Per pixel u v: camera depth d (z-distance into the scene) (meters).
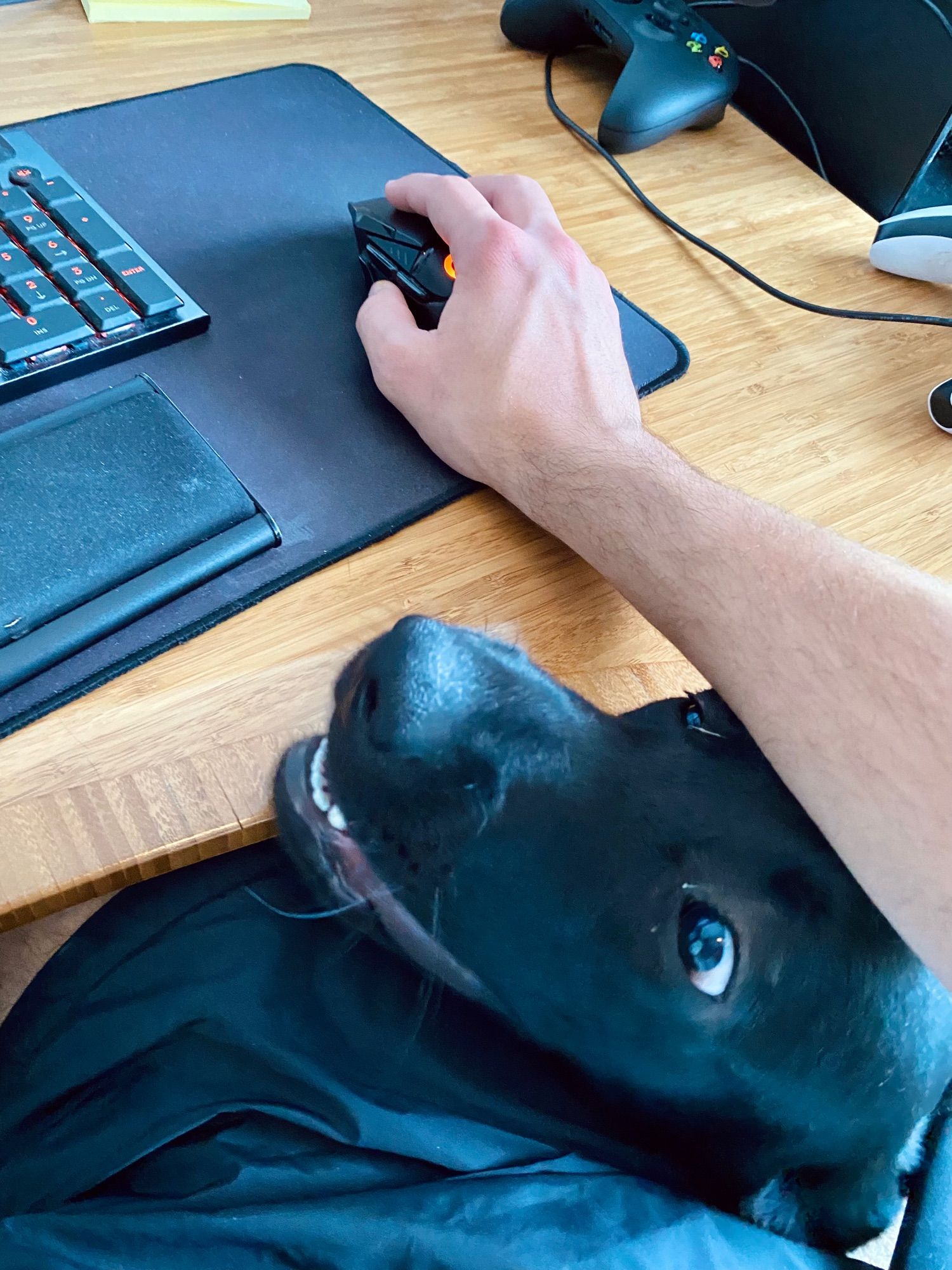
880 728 0.27
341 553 0.35
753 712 0.30
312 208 0.49
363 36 0.64
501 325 0.39
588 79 0.65
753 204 0.58
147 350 0.40
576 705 0.31
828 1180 0.30
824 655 0.29
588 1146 0.32
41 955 0.41
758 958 0.27
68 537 0.31
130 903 0.38
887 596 0.30
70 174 0.47
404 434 0.39
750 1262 0.29
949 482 0.43
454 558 0.36
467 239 0.41
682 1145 0.32
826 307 0.51
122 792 0.29
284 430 0.38
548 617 0.35
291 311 0.43
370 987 0.34
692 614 0.32
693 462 0.41
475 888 0.29
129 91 0.54
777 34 0.68
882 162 0.64
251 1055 0.34
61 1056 0.36
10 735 0.29
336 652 0.32
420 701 0.30
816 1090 0.27
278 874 0.34
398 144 0.54
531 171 0.56
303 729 0.31
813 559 0.32
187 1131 0.33
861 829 0.26
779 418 0.44
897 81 0.61
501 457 0.37
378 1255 0.29
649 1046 0.29
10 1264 0.30
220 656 0.32
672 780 0.30
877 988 0.27
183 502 0.33
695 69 0.60
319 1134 0.32
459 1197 0.30
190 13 0.60
